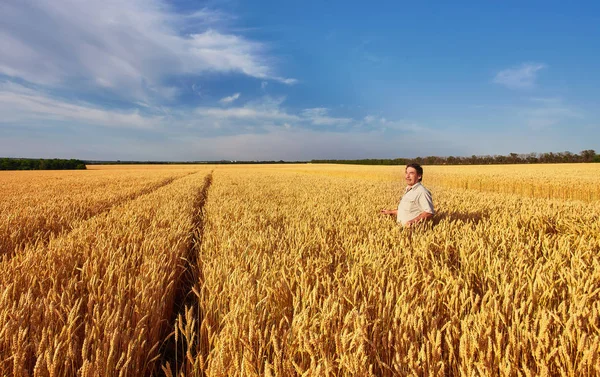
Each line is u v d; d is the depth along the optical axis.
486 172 29.12
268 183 20.08
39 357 1.60
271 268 3.15
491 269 2.91
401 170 44.81
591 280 2.45
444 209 7.54
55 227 6.60
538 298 2.34
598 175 21.94
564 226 5.50
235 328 1.95
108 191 14.07
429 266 3.25
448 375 1.83
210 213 7.62
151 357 2.28
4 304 2.24
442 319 2.21
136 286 2.66
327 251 3.77
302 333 1.84
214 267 3.17
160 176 31.44
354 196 11.10
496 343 1.74
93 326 1.98
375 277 2.71
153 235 4.80
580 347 1.57
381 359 1.88
